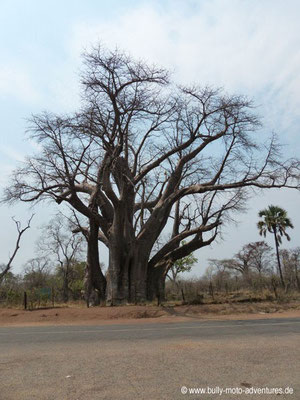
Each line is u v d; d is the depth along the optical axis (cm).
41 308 2389
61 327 1617
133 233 2856
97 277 2892
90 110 2641
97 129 2612
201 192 2998
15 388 612
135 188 3116
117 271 2720
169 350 920
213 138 2964
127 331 1363
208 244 3164
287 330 1281
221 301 2462
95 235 2948
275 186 2781
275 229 4888
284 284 3553
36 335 1292
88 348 975
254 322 1606
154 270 3067
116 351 920
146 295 2891
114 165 2698
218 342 1032
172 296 3238
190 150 3109
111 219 2956
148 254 2908
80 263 5409
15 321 2028
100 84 2597
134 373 695
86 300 2831
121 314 2094
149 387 609
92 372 707
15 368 750
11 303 2650
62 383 637
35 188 2641
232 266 6669
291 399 549
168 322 1772
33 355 886
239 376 665
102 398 559
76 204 2669
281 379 643
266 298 2525
